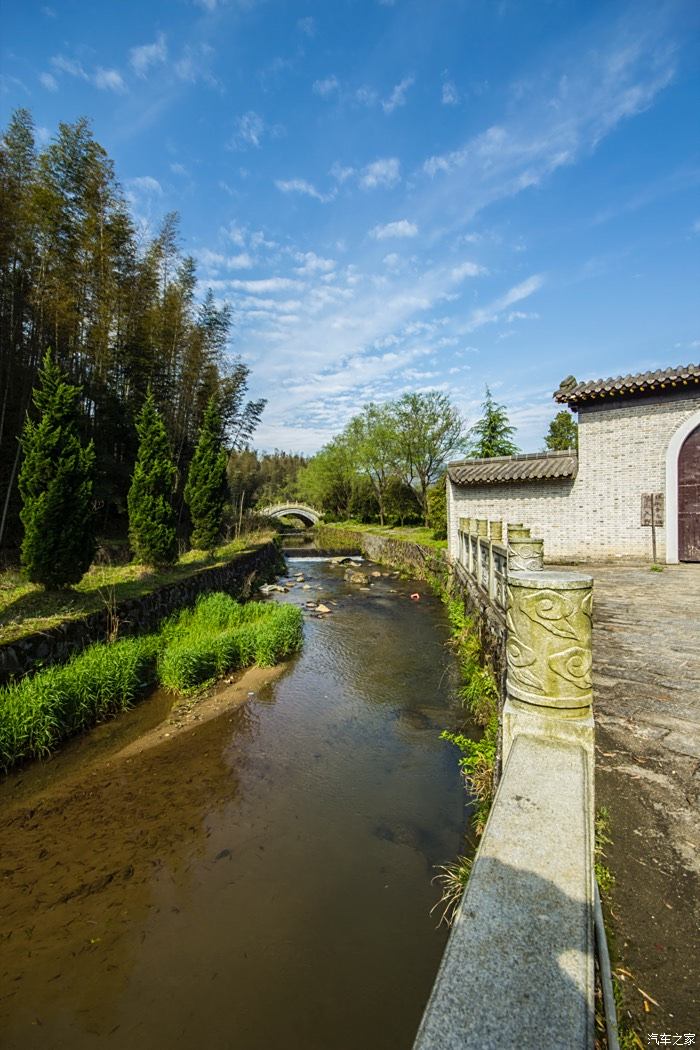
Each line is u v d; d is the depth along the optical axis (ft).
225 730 19.89
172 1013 8.89
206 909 11.13
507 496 43.78
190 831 13.83
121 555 42.80
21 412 36.32
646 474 38.96
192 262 57.93
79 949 10.17
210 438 50.24
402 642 31.37
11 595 26.16
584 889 4.02
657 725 10.74
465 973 3.33
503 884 4.12
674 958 5.34
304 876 12.02
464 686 22.86
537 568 15.02
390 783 15.89
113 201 43.39
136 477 37.88
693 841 7.14
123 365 49.21
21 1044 8.41
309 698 22.99
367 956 9.87
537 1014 3.00
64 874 12.23
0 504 35.53
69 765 17.33
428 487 96.63
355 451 110.93
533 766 5.98
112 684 21.13
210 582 40.52
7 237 32.32
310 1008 8.93
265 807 14.87
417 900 11.16
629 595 25.29
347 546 100.32
